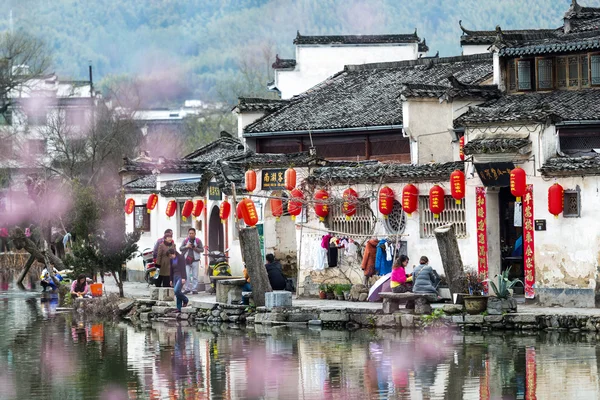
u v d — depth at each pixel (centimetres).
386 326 3859
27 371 3216
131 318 4622
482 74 5225
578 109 4416
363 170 4434
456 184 4031
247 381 2938
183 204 5725
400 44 6944
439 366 3042
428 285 3872
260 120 5659
